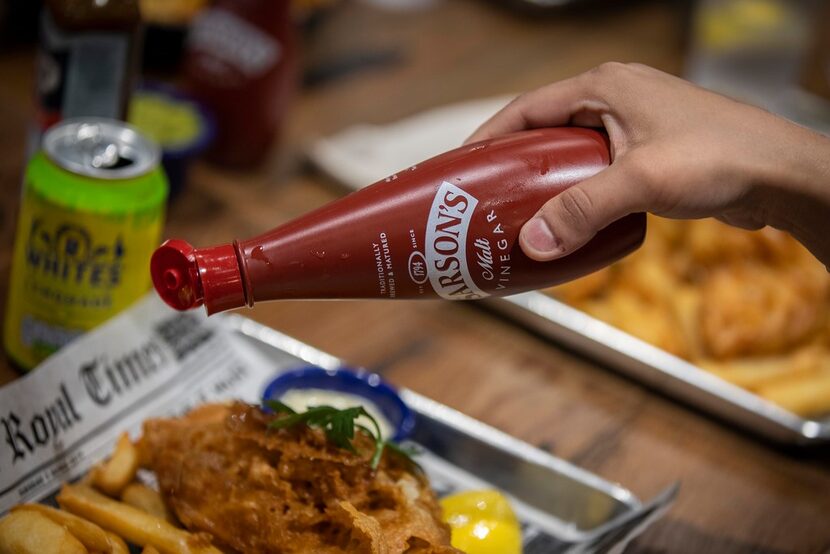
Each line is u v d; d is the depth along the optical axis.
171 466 0.65
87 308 0.71
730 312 0.87
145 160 0.71
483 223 0.60
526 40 1.31
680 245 0.95
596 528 0.71
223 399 0.74
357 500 0.62
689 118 0.61
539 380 0.84
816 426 0.80
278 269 0.59
